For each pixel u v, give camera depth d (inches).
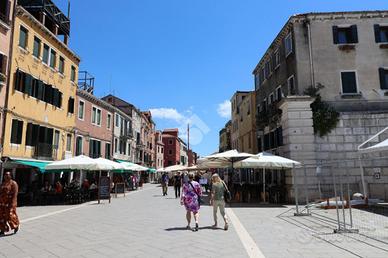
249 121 1424.7
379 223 467.2
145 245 330.0
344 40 906.1
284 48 992.9
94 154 1374.3
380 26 900.6
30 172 935.7
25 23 887.1
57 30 1109.1
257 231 410.0
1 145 784.3
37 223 488.7
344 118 840.3
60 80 1089.4
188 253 296.4
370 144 817.5
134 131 2089.1
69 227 448.5
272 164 730.2
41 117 965.2
